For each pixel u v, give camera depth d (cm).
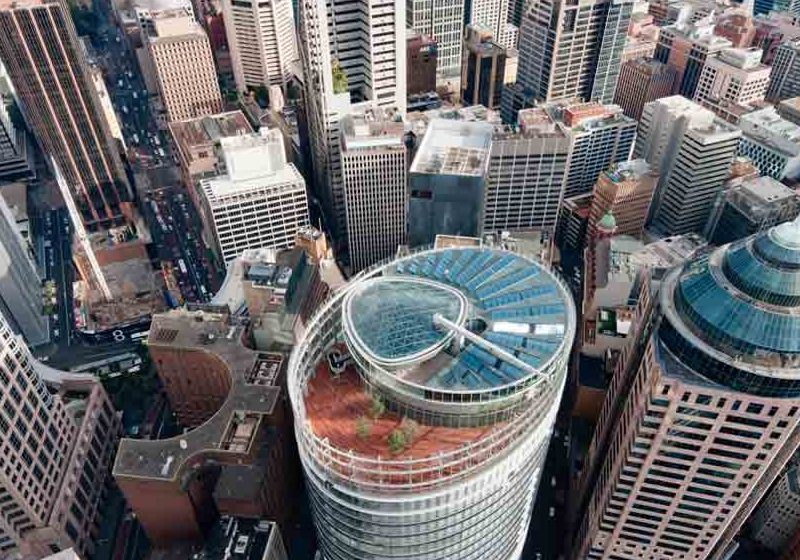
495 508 15362
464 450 13800
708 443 13938
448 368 14700
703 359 13000
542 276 17288
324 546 17188
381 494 13675
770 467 14912
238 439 19862
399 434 14312
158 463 18950
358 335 15262
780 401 12588
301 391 15488
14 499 19025
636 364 16875
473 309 16262
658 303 14800
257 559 17738
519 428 14512
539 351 15038
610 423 18738
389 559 15650
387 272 17662
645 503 16038
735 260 13175
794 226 12481
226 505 18962
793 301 12419
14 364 19300
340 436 14600
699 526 16188
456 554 16025
